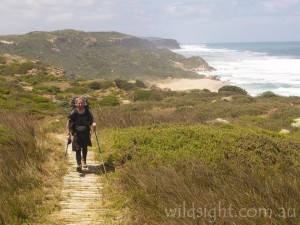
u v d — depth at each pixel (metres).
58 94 55.34
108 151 11.10
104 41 173.88
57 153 10.68
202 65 136.75
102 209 7.04
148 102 42.47
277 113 28.08
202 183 7.22
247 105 33.50
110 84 68.56
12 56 85.88
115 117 17.39
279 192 6.38
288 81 81.75
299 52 197.62
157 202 6.56
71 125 9.31
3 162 8.18
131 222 6.25
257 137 11.15
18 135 10.50
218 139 10.81
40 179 8.18
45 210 6.81
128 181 7.96
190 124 14.08
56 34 153.50
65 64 127.25
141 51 159.50
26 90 54.53
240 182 7.12
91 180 8.68
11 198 6.71
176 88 91.62
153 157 9.62
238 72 109.62
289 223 5.24
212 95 55.88
